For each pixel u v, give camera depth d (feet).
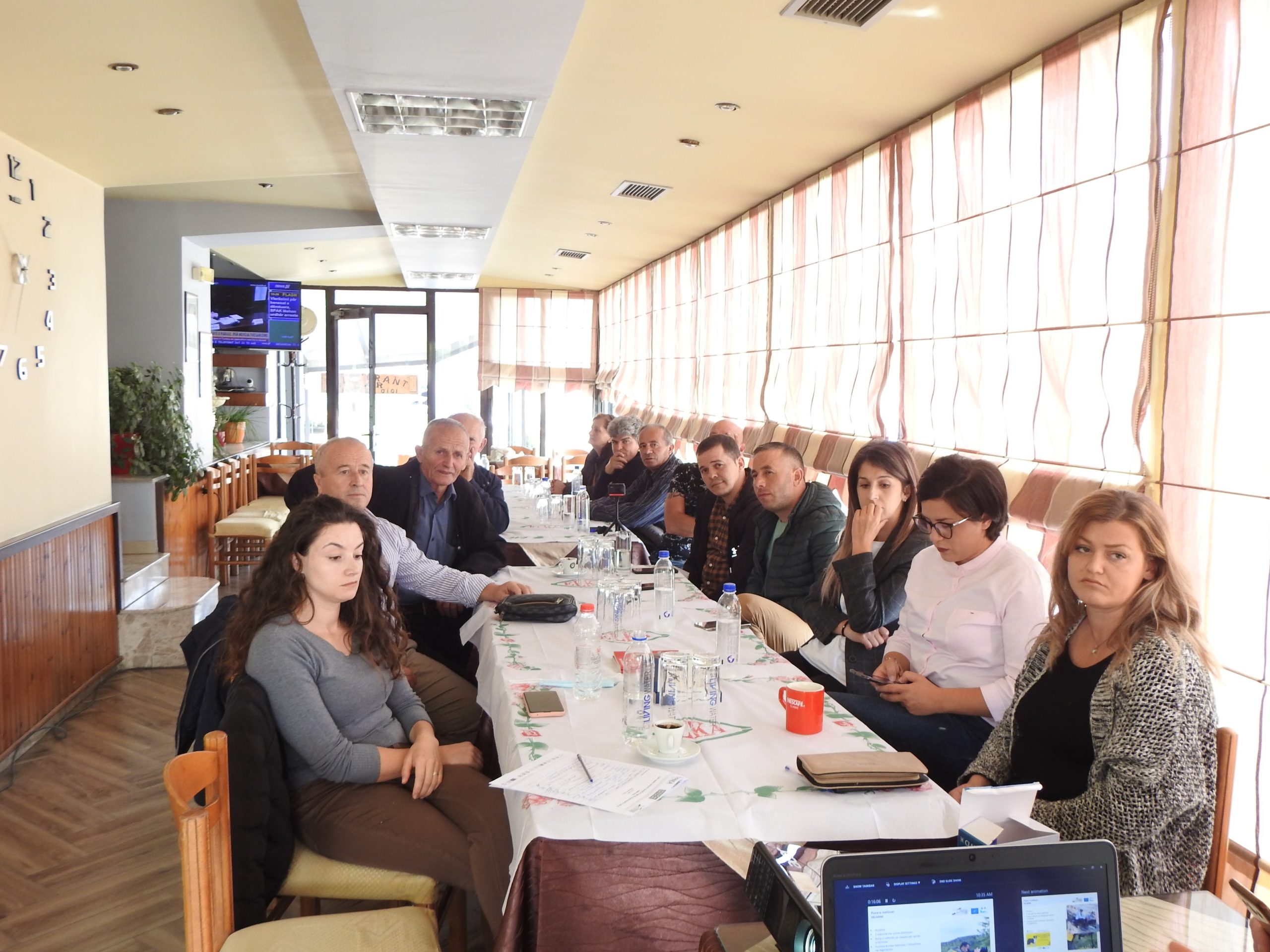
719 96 14.83
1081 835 6.31
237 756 6.92
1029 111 12.39
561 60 12.15
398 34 11.27
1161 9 10.28
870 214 16.74
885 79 13.47
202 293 25.32
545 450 42.09
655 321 31.71
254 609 7.72
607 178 21.36
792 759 6.56
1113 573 6.54
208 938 5.34
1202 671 6.29
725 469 14.05
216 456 27.68
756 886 4.56
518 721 7.18
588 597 11.54
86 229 15.80
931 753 8.54
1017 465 12.69
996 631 8.60
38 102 12.53
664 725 6.63
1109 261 11.09
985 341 13.41
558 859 5.58
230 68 12.69
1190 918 4.82
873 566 10.18
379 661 8.25
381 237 27.61
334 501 7.95
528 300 41.22
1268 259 9.23
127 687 16.14
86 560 15.55
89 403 15.83
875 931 3.61
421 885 7.28
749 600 11.41
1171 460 10.29
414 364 41.98
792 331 20.31
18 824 11.18
